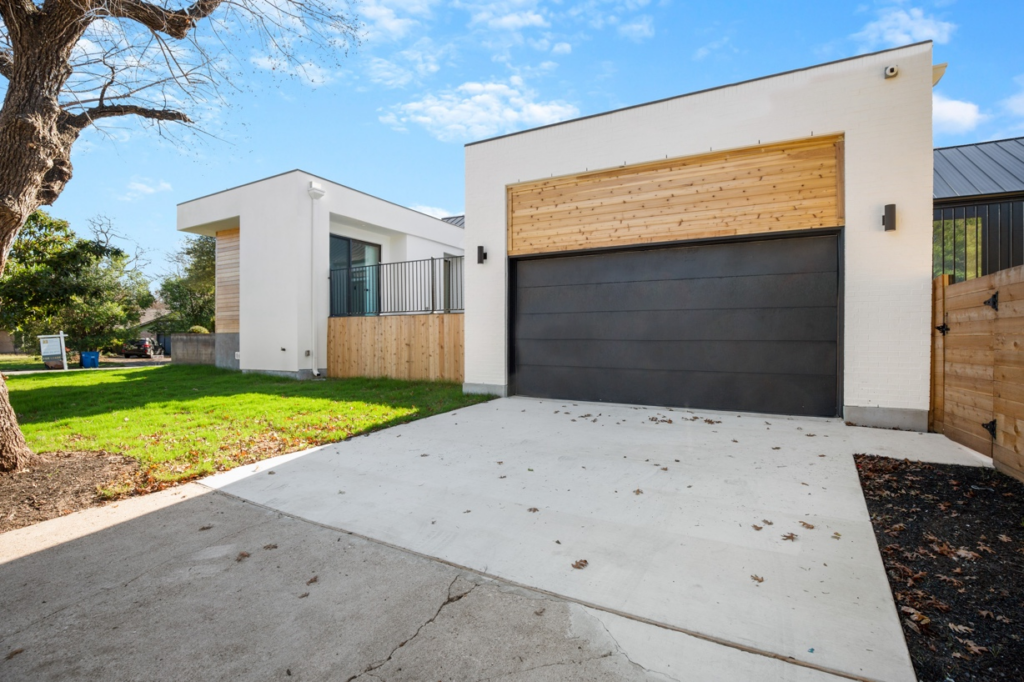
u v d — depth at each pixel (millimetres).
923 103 5875
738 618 2193
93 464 4746
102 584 2607
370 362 11453
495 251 8727
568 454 5004
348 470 4566
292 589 2533
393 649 2037
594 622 2191
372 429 6199
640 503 3631
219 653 2035
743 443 5301
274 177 11961
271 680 1869
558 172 8148
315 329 11883
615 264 7949
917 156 5887
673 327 7512
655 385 7648
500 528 3244
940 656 1924
